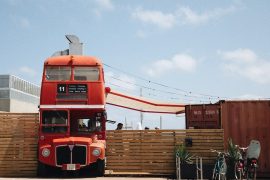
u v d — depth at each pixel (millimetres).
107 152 17125
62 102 16078
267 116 16891
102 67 16703
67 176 16500
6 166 16734
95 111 16375
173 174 16719
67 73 16281
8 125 17047
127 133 17172
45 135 16016
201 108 17453
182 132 16922
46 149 15586
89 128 16531
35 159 16766
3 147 16859
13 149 16844
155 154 16938
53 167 17359
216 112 17297
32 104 34000
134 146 17062
